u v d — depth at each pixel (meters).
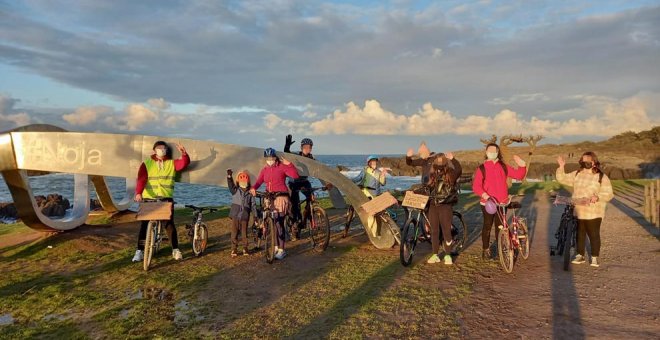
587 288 5.32
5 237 8.96
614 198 16.05
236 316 4.58
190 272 6.33
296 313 4.63
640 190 19.00
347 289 5.42
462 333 4.05
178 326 4.33
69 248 7.69
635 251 7.38
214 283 5.79
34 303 5.11
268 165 7.30
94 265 6.78
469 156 73.12
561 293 5.13
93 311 4.84
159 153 6.99
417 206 6.47
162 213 6.46
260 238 7.67
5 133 7.48
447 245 6.62
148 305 4.96
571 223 6.20
